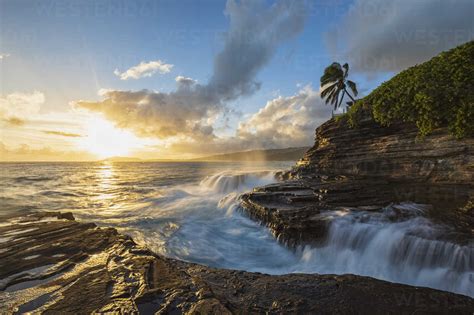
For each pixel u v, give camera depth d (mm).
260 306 5121
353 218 11211
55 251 6797
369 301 5391
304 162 27047
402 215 11156
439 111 12891
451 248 7918
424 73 14383
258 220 15039
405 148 15422
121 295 4551
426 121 13695
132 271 5559
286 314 4871
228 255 11055
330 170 22328
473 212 10180
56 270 5641
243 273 6887
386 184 15930
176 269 5730
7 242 7520
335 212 12180
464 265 7520
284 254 11266
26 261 6133
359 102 19984
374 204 12969
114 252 6723
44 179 55344
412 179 14773
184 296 4512
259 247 12023
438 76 13547
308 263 10250
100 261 6152
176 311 4070
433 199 12906
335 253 10438
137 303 4281
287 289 5871
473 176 11594
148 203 24281
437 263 8102
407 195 13898
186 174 74062
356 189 15492
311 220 11523
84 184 44500
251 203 16422
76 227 9133
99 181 50719
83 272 5547
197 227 15375
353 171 19672
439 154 13289
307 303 5270
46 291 4727
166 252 11219
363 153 18938
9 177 59875
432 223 10070
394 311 5066
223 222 16531
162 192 32062
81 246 7141
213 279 6480
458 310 5098
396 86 16078
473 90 11828
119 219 17797
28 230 8750
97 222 16859
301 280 6363
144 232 14352
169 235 13742
